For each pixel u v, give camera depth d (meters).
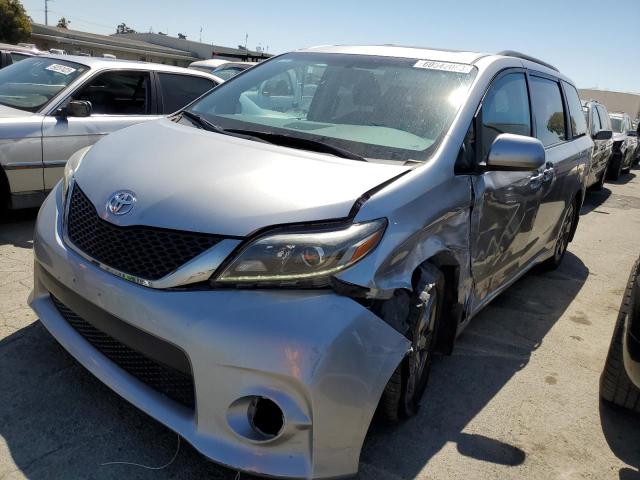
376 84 3.30
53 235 2.62
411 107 3.10
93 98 5.71
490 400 3.19
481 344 3.90
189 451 2.46
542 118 4.31
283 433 2.05
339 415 2.09
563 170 4.59
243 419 2.08
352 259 2.14
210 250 2.13
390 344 2.22
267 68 3.78
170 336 2.10
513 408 3.13
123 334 2.25
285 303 2.06
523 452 2.76
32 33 38.28
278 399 2.02
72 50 42.56
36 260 2.77
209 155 2.60
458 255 2.86
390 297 2.26
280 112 3.40
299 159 2.55
